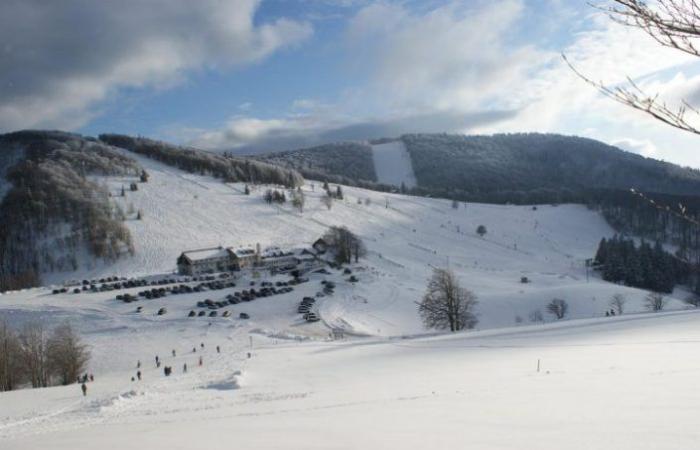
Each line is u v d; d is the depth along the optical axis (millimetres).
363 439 15227
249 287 119062
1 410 39625
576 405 18875
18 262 159375
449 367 42375
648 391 20875
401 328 92000
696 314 68625
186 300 106688
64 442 19688
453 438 14258
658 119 6066
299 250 162125
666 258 154875
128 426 25547
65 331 67688
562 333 61031
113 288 121500
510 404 20688
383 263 157625
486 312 104562
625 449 11438
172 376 54812
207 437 17781
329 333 86250
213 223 195750
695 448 11094
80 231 170375
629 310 105062
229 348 73562
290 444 15188
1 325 78562
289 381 43531
